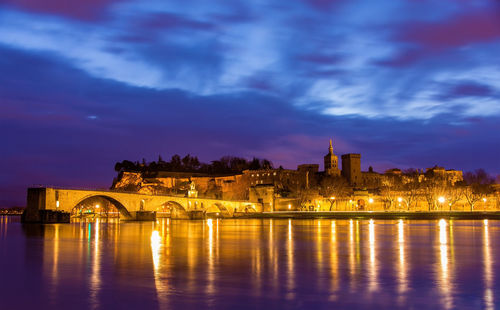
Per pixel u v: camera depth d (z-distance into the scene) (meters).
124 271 40.22
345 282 35.09
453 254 52.81
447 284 34.25
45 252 55.41
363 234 89.06
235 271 40.25
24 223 142.62
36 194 142.25
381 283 34.69
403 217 192.50
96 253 54.22
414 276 37.59
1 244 67.00
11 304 28.67
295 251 56.47
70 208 150.50
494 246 62.38
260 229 114.00
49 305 28.38
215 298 29.88
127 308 27.56
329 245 64.81
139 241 72.50
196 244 66.62
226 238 79.94
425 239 75.00
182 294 31.02
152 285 33.97
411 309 27.23
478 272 39.56
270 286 33.59
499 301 29.00
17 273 39.31
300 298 29.89
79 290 32.31
